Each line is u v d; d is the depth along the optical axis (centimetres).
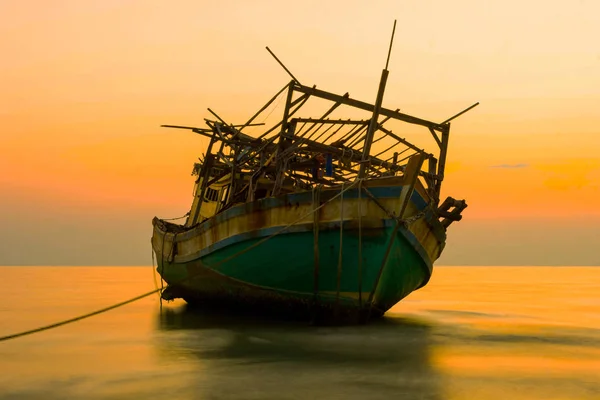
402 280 2066
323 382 1254
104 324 2231
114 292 4391
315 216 1886
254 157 2364
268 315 2245
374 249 1880
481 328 2178
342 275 1939
